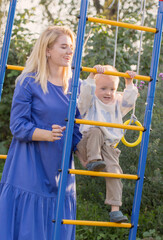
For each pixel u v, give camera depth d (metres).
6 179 3.05
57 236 2.82
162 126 4.60
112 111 3.12
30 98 3.00
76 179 4.88
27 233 2.89
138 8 9.28
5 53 3.19
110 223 2.98
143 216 4.33
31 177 2.96
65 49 3.03
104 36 6.30
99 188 4.73
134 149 4.54
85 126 3.10
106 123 2.91
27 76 3.02
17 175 2.99
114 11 9.59
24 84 2.99
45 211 2.98
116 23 2.95
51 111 3.00
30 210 2.92
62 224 3.08
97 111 3.08
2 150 7.16
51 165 3.01
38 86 3.02
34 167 2.97
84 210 4.46
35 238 2.91
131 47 6.70
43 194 2.98
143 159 3.06
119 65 6.33
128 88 3.07
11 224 2.92
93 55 6.25
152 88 3.07
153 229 4.13
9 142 7.40
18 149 3.04
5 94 7.50
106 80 3.08
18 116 2.97
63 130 2.88
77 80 2.82
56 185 3.04
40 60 3.04
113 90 3.12
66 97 3.08
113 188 3.02
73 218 3.18
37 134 2.90
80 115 3.21
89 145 2.98
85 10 2.84
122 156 4.54
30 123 2.95
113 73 2.91
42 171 3.01
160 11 3.09
